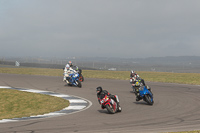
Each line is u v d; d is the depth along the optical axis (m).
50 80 63.50
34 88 49.41
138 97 33.34
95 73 90.31
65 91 45.91
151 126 20.62
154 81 63.69
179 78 71.69
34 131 18.94
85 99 37.75
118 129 19.56
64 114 26.81
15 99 38.09
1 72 85.06
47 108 32.47
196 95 40.50
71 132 18.61
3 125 21.22
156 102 34.41
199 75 85.06
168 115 25.53
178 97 38.56
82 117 24.84
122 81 63.25
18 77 69.88
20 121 23.08
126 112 27.56
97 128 19.94
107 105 26.66
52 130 19.27
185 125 20.97
